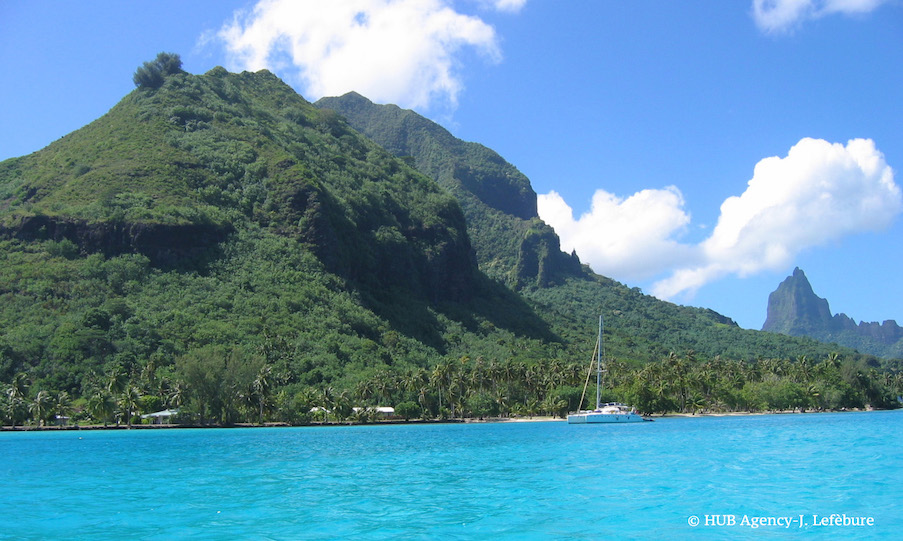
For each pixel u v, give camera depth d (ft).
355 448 304.71
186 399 476.95
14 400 459.73
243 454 278.87
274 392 520.83
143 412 483.51
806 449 280.10
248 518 146.30
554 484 189.26
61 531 136.46
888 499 163.84
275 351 595.88
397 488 184.65
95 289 640.99
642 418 510.17
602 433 392.47
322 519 144.77
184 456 271.90
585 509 153.38
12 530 137.59
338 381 571.28
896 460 239.50
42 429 443.32
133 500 169.17
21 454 285.84
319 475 212.02
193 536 131.23
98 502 166.91
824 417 595.88
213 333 600.80
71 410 481.05
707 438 342.85
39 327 561.02
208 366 467.52
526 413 594.24
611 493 173.68
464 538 128.57
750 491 175.52
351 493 176.86
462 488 183.73
